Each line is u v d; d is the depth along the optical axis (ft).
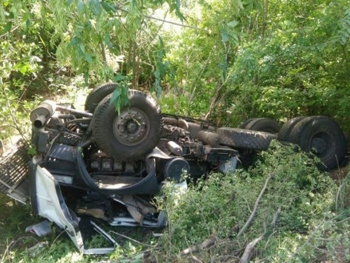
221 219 16.92
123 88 13.21
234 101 29.22
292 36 23.09
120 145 18.85
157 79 14.29
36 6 16.06
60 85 29.94
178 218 17.12
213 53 27.99
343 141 23.48
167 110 28.50
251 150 23.18
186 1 23.40
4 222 20.66
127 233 19.57
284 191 18.29
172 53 28.68
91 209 19.01
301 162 19.76
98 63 13.33
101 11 12.26
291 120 23.21
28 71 25.17
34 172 18.69
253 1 15.66
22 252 17.56
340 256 14.85
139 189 19.04
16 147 21.34
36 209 19.16
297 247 15.15
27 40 26.05
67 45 13.07
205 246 15.80
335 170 23.62
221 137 22.61
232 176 18.67
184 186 19.43
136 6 12.51
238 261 15.01
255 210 17.03
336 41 21.33
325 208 17.35
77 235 17.20
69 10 12.39
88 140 19.36
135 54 27.99
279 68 24.67
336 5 21.25
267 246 15.44
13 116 22.94
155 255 15.76
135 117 18.88
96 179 19.44
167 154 20.47
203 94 29.48
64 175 18.92
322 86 25.76
